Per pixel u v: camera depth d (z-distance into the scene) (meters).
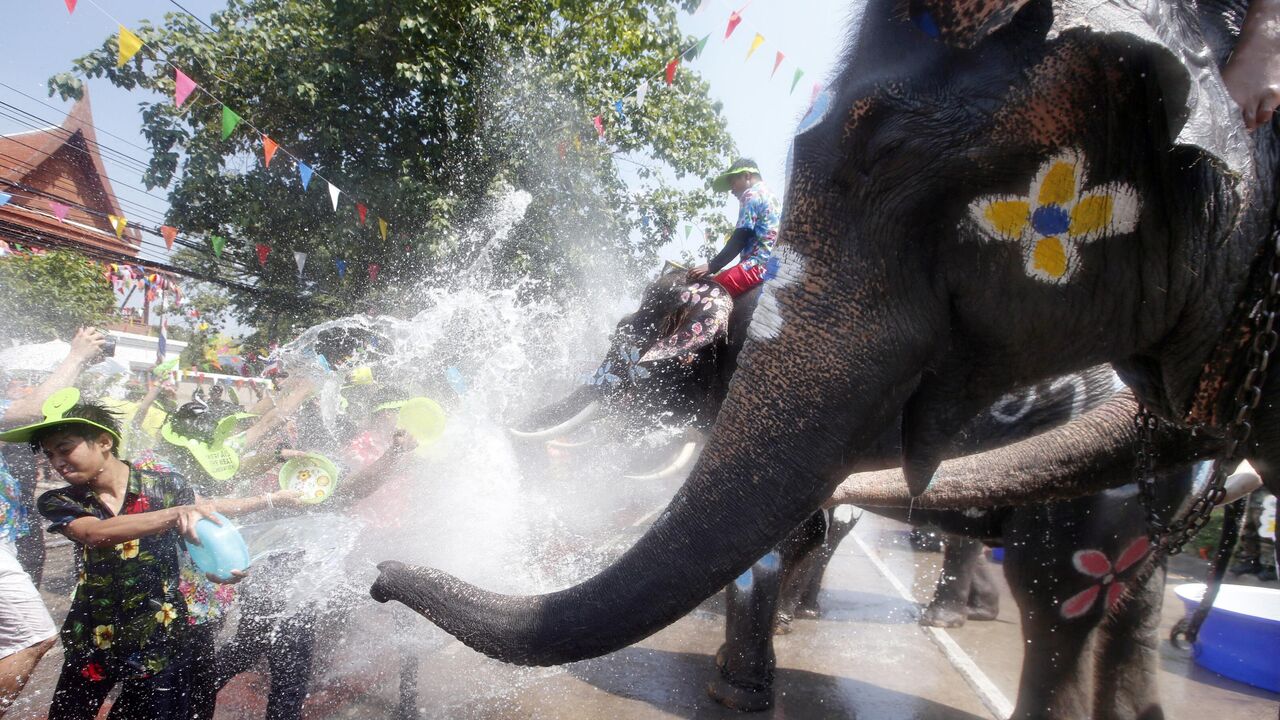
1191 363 1.59
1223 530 2.54
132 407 3.61
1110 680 2.67
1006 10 1.19
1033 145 1.29
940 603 4.51
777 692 3.43
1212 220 1.38
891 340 1.42
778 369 1.44
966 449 2.96
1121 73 1.23
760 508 1.42
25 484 3.58
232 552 2.37
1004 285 1.43
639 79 10.93
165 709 2.45
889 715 3.19
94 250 8.84
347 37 9.46
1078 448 2.13
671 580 1.44
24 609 2.44
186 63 9.30
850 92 1.39
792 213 1.47
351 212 9.12
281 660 2.72
